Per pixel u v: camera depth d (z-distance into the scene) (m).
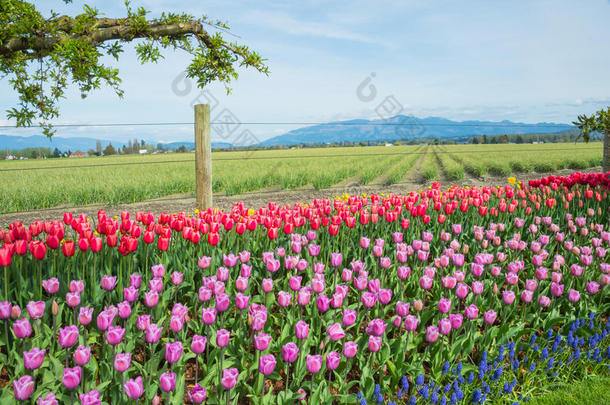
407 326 3.10
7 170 22.39
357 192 14.52
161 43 6.83
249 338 3.38
